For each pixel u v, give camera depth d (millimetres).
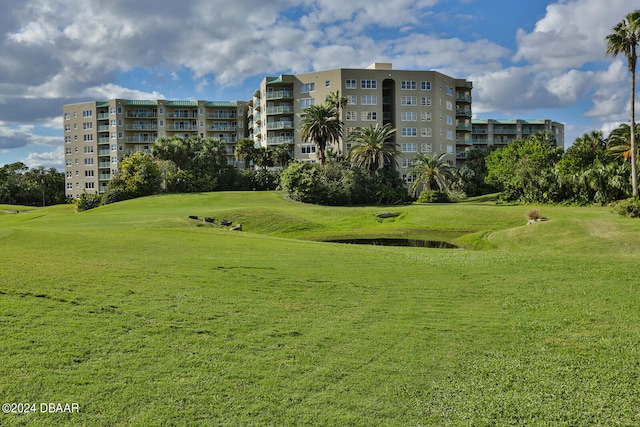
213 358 7801
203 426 5914
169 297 10930
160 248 18125
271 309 10648
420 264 17812
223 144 93938
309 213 52969
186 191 79375
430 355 8367
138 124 107312
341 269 15977
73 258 14414
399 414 6395
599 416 6430
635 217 35469
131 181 72812
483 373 7695
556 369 7859
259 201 64625
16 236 18219
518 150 74438
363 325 9867
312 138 75812
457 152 102938
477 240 37969
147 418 6023
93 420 5934
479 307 11586
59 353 7574
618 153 64688
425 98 93688
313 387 7004
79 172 111312
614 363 8094
